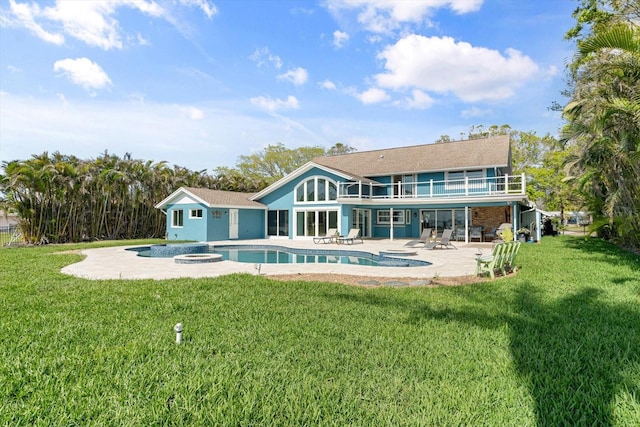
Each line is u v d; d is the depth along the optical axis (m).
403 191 25.05
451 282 8.83
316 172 25.00
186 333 4.72
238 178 41.34
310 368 3.68
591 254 14.19
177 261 12.90
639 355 4.03
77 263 12.41
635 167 12.51
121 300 6.57
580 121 14.56
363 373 3.57
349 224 23.66
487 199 21.19
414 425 2.71
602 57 11.30
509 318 5.51
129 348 4.14
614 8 14.31
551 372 3.60
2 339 4.43
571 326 5.05
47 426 2.67
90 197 23.70
